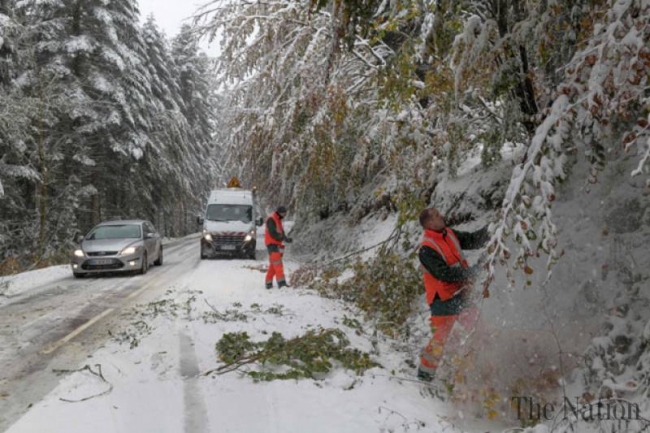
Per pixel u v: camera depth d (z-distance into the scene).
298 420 4.00
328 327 6.98
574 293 5.09
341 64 8.91
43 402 4.45
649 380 3.65
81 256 13.52
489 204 8.57
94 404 4.35
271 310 7.98
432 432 3.86
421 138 7.93
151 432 3.81
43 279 13.62
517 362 4.66
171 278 13.23
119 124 23.16
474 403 4.36
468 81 5.83
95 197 26.84
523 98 6.20
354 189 13.41
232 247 18.59
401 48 5.24
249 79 12.29
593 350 4.38
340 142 10.66
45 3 21.92
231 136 13.06
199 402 4.39
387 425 3.92
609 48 3.24
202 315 7.82
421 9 5.18
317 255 16.52
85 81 22.92
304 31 9.32
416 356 6.00
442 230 5.04
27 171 19.31
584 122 3.89
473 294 4.89
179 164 32.47
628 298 4.64
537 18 4.92
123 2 25.19
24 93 20.19
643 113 3.68
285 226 45.16
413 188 8.34
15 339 6.93
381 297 7.82
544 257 5.49
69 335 7.10
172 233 43.59
